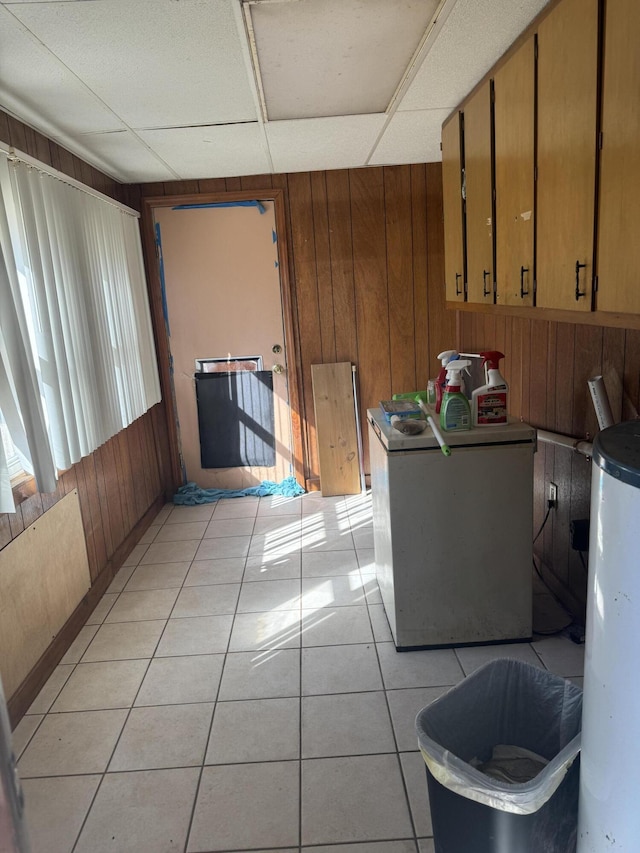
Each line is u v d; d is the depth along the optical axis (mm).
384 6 1737
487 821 1330
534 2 1773
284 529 3797
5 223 2098
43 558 2434
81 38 1807
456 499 2322
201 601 2951
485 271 2498
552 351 2656
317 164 3818
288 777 1857
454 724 1618
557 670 2266
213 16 1727
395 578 2381
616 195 1473
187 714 2156
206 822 1717
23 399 2131
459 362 2359
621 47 1414
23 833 477
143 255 4113
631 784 1093
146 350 3965
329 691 2236
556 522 2738
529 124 1967
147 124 2695
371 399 4352
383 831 1660
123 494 3529
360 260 4164
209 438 4398
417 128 3084
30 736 2080
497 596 2406
